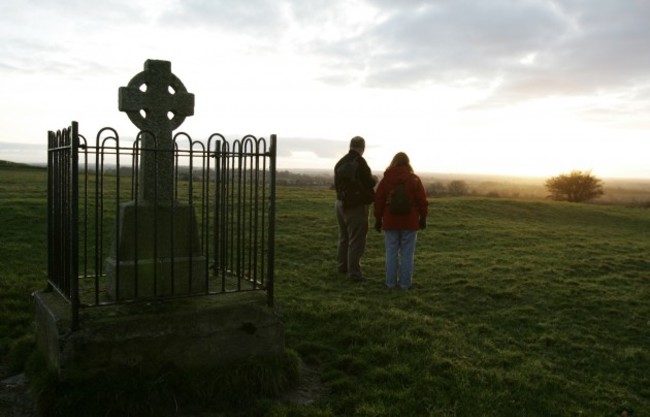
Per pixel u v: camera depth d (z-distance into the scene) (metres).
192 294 5.05
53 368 4.51
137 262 5.03
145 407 4.27
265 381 4.81
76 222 4.30
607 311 8.17
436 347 6.06
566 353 6.45
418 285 9.26
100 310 4.63
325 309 7.16
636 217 25.88
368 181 8.96
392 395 4.88
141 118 5.24
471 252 12.81
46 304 4.89
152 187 5.26
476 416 4.62
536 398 5.05
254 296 5.24
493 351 6.27
